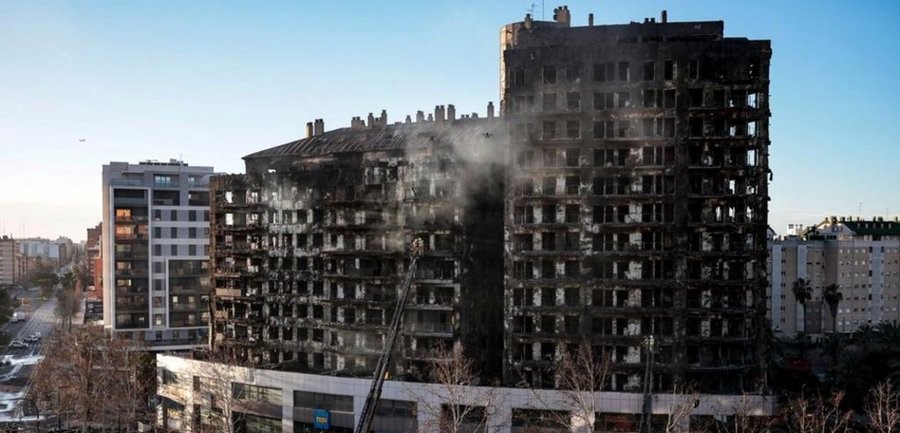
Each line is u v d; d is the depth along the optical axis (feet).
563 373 250.16
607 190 278.05
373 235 313.53
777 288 551.18
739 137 269.64
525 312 280.92
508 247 283.38
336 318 317.42
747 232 270.05
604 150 278.67
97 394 344.69
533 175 281.54
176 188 499.10
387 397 281.74
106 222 551.18
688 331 273.95
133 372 357.82
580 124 279.28
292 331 330.54
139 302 486.79
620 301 276.82
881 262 563.48
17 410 413.39
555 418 260.42
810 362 414.21
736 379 271.69
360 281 310.24
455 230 295.07
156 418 345.31
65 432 352.90
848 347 422.82
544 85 283.59
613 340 272.51
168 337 491.31
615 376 274.16
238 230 347.77
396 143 322.96
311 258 327.26
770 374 291.38
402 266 302.86
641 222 273.54
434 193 301.02
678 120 272.72
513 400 266.98
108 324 548.72
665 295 273.95
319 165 335.67
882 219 637.30
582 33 305.94
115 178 515.91
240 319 343.46
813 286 554.46
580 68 281.95
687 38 298.35
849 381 303.07
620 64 279.69
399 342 300.20
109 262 545.44
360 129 359.66
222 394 301.43
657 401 257.55
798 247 553.23
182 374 345.72
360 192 317.01
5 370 534.37
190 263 500.33
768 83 272.10
